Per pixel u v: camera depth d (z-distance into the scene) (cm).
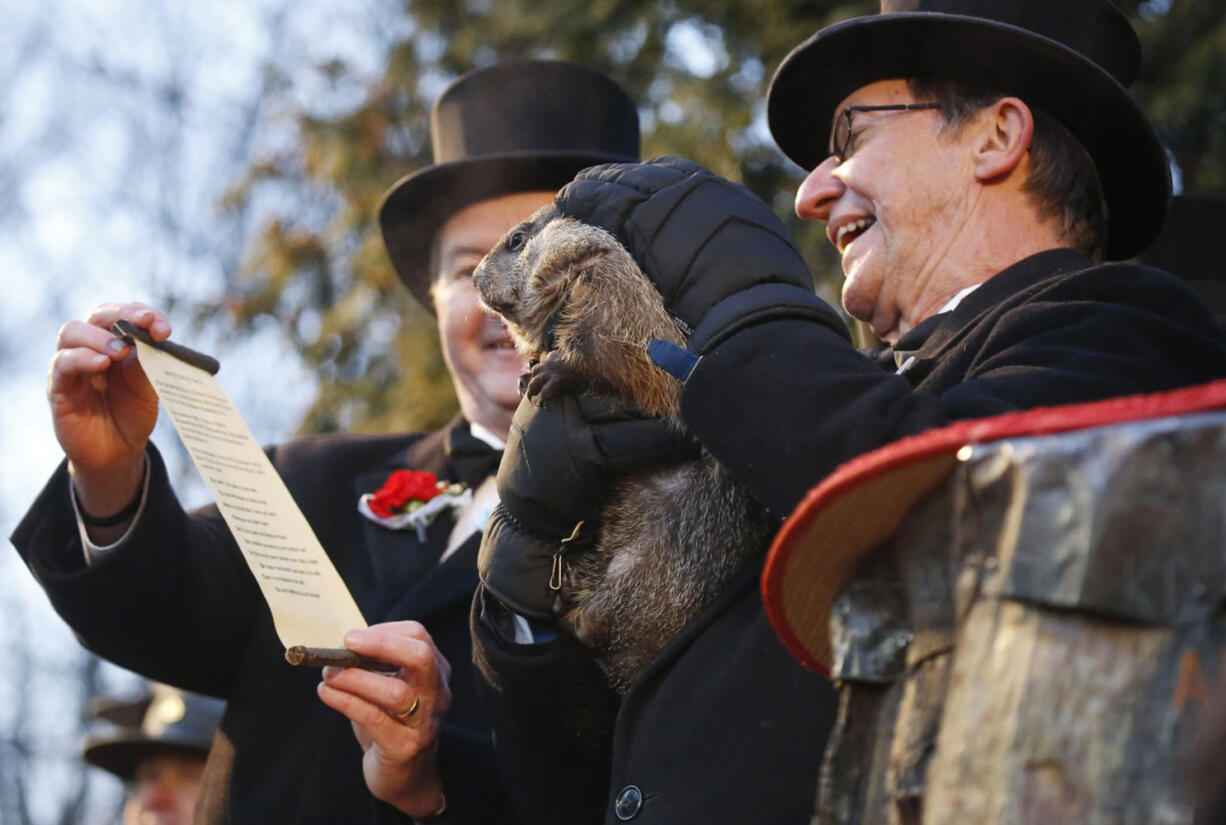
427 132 1634
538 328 477
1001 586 248
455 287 640
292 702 549
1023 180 466
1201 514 239
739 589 394
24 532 528
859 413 350
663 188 415
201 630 554
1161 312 401
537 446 430
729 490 426
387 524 586
